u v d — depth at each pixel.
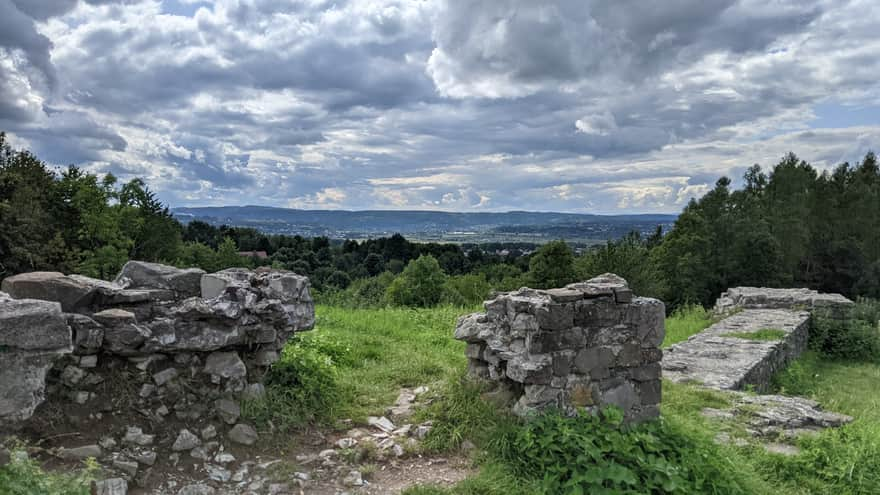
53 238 27.11
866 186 44.09
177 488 4.30
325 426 5.62
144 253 34.16
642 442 5.26
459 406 5.76
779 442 6.42
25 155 30.66
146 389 4.83
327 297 20.39
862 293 40.41
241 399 5.31
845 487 5.32
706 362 10.00
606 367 5.80
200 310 5.06
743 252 36.19
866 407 9.41
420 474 4.86
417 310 14.31
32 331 3.41
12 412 3.34
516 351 5.70
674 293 34.81
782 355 11.95
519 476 4.77
